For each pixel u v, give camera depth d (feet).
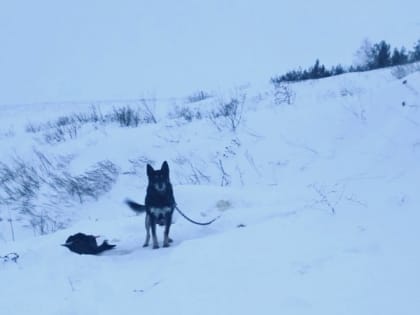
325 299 13.75
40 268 20.57
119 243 24.84
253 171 36.63
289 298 14.03
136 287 17.53
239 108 49.21
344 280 14.78
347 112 39.06
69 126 51.83
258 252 18.40
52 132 51.01
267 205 27.17
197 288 16.10
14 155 45.29
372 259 15.94
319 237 18.89
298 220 21.38
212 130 43.57
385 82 47.26
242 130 42.19
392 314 12.40
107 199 36.81
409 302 12.87
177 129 44.68
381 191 23.63
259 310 13.79
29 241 26.02
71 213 35.47
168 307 15.05
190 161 39.70
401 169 26.96
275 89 54.13
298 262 16.74
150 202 23.27
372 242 17.34
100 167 38.93
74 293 17.69
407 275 14.40
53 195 37.17
